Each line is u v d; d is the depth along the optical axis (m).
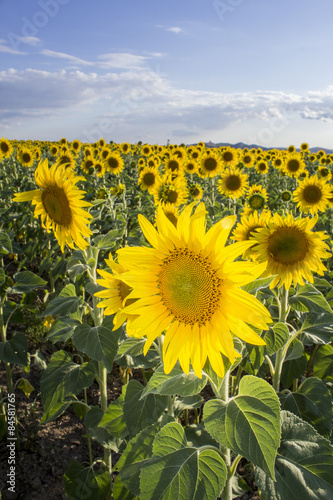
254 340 1.83
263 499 3.36
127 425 3.07
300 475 2.13
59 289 6.55
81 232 3.50
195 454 2.10
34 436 4.57
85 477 3.64
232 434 1.86
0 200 12.33
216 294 1.90
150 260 2.00
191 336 1.95
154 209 9.30
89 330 3.44
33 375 5.73
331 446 2.21
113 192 10.66
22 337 4.38
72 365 3.70
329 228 9.34
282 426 2.38
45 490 4.05
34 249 7.73
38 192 3.49
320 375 3.98
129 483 2.63
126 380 5.58
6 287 4.75
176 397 3.47
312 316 3.68
